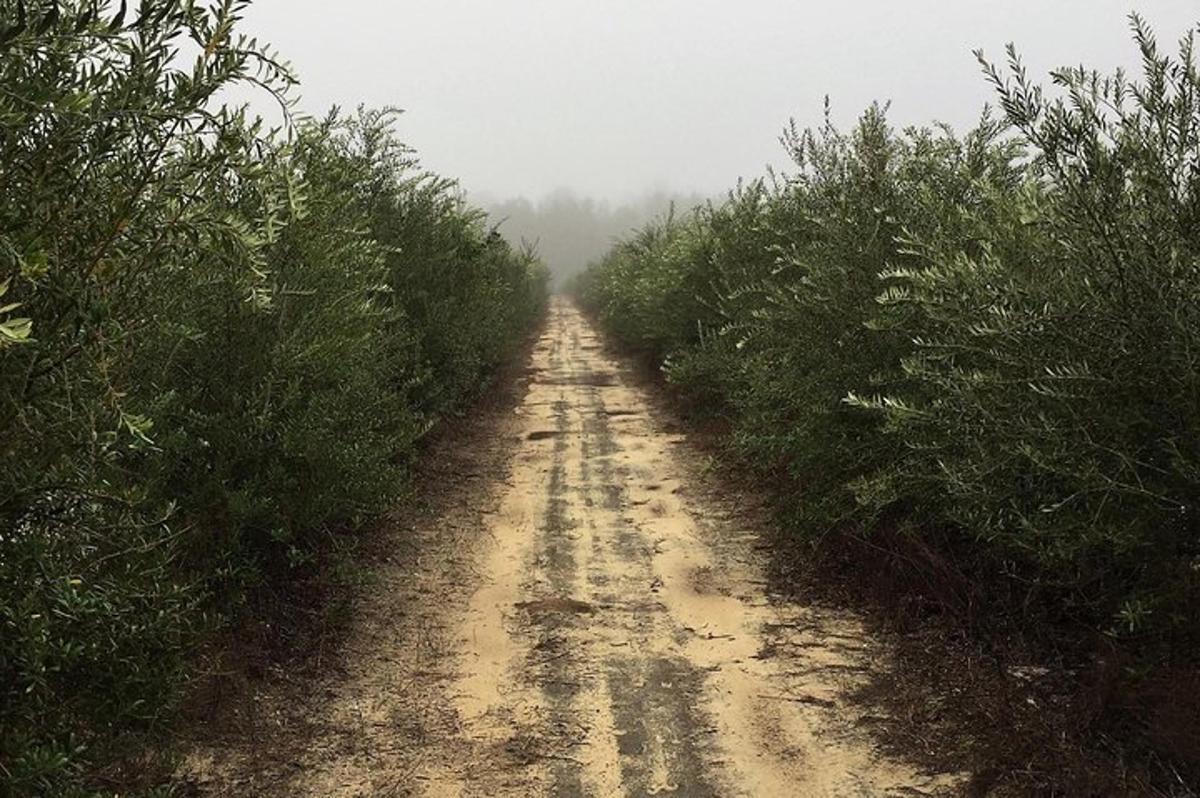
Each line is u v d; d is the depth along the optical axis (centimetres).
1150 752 335
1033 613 461
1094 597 428
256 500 455
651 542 694
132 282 225
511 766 368
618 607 553
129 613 273
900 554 532
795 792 348
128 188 216
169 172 229
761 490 819
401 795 346
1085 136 336
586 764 370
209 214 224
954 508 454
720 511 780
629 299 1908
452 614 541
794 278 803
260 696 422
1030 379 354
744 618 532
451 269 1052
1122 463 340
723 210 1270
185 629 331
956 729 386
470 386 1234
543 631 514
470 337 1110
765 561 637
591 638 504
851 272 566
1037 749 351
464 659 477
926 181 579
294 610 520
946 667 443
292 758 372
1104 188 331
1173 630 350
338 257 542
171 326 346
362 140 868
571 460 1023
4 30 174
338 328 526
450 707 421
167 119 212
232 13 214
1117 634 366
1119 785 316
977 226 438
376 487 555
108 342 214
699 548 674
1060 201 349
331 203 514
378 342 691
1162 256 321
